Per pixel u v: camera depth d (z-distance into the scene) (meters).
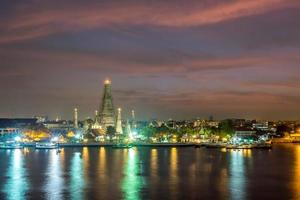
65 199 196.50
